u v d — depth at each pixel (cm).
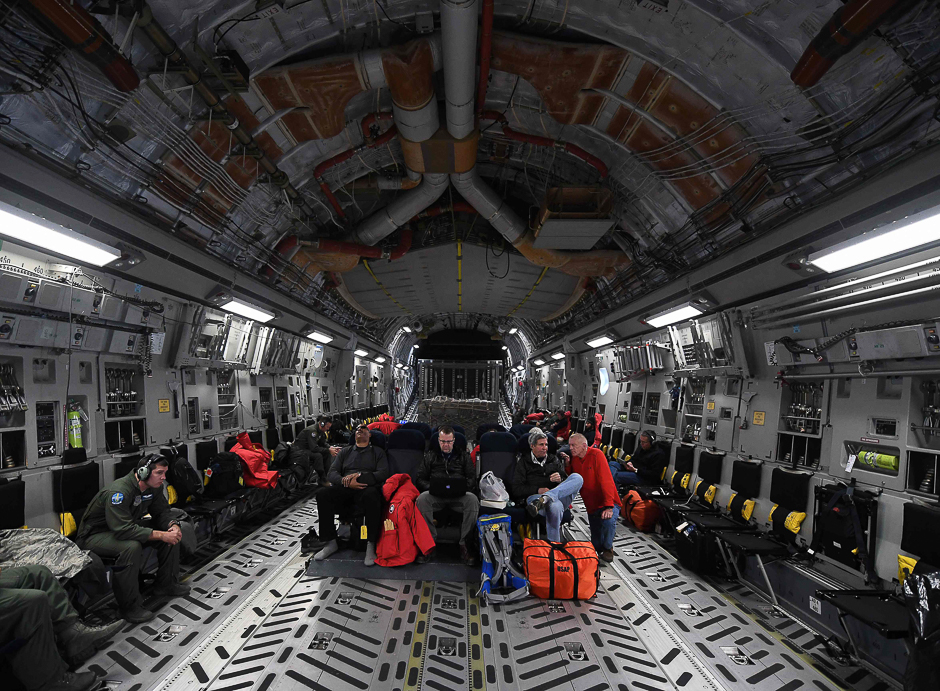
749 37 362
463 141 511
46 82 325
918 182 352
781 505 554
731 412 695
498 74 511
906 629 315
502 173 799
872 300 433
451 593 479
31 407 456
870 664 363
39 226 392
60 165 387
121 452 566
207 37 376
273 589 482
